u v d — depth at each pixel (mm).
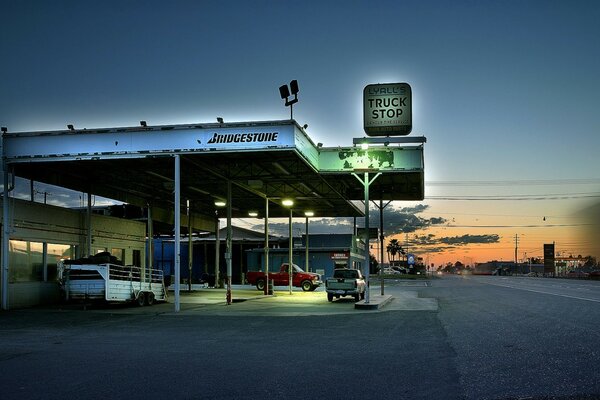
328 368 9883
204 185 33469
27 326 17562
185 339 14156
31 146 24125
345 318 20125
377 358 10953
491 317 19797
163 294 28719
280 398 7684
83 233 30328
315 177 31578
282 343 13281
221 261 68000
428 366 10023
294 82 23297
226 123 23391
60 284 24375
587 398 7543
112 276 24531
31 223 26312
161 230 46438
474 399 7574
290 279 40406
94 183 31828
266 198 37906
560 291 40594
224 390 8188
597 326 16266
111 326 17531
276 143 23047
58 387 8477
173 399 7699
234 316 21094
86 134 23953
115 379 9031
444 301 30156
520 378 8891
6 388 8422
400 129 27109
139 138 23797
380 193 36844
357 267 69875
